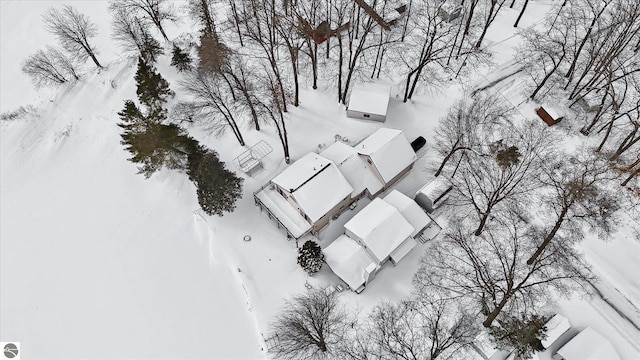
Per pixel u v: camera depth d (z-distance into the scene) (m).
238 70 59.81
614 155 54.06
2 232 57.38
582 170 53.00
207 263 52.22
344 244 49.25
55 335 49.69
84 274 53.19
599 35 58.81
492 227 50.47
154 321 49.22
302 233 50.50
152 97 57.59
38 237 56.50
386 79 63.94
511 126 57.47
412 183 56.16
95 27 82.44
